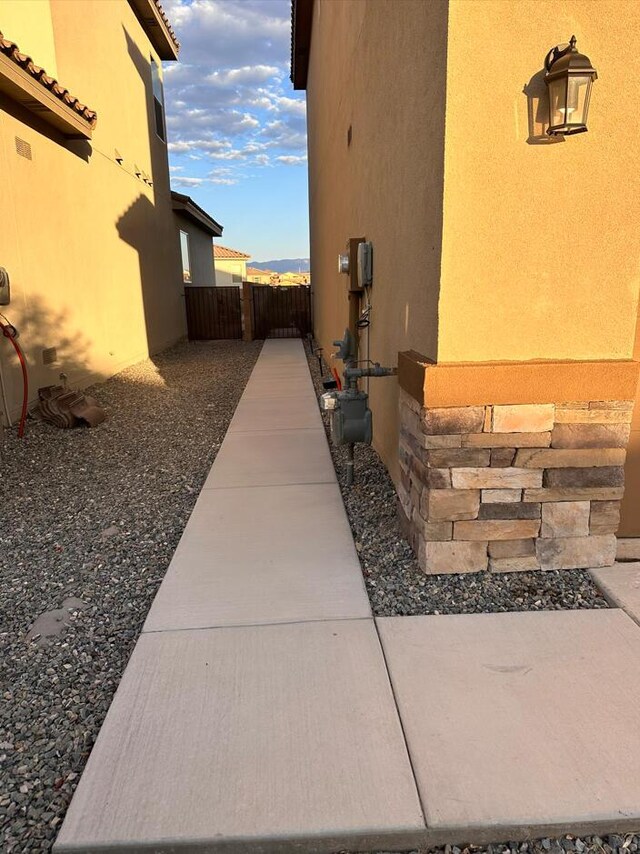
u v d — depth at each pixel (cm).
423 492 325
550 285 302
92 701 245
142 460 570
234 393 902
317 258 1404
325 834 181
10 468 545
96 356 941
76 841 179
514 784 196
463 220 293
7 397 650
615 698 234
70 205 845
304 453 571
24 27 811
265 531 394
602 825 184
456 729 219
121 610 312
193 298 1733
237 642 273
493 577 323
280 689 241
